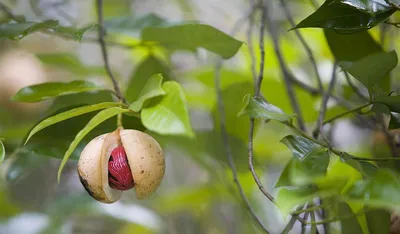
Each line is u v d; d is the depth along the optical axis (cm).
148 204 158
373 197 75
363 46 97
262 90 118
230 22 154
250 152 86
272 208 136
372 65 88
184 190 150
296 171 80
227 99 114
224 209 150
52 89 93
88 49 161
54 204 129
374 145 110
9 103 136
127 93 108
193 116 147
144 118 85
